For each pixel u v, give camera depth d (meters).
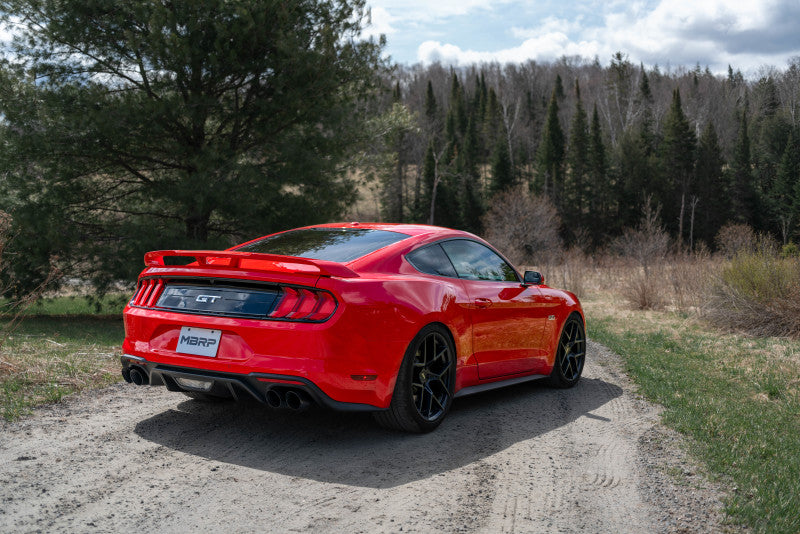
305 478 3.40
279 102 12.48
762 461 4.05
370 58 13.89
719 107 120.44
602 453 4.08
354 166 14.46
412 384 4.10
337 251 4.30
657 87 137.62
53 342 7.31
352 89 14.31
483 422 4.72
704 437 4.46
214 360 3.77
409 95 156.38
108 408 4.64
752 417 5.21
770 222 78.88
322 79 12.68
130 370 4.22
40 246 11.42
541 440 4.32
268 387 3.65
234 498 3.09
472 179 91.38
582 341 6.34
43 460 3.51
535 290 5.62
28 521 2.74
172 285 4.11
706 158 83.38
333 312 3.65
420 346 4.20
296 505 3.03
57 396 4.80
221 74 12.20
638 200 83.94
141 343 4.09
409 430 4.23
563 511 3.10
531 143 126.25
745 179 83.50
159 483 3.25
